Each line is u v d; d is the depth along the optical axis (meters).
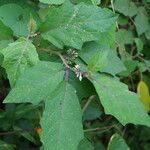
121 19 0.74
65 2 0.43
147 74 0.83
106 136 0.83
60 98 0.39
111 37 0.48
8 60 0.40
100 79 0.41
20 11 0.47
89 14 0.43
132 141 0.92
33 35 0.44
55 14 0.43
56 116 0.39
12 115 0.68
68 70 0.41
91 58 0.42
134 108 0.40
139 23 0.76
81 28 0.43
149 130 0.91
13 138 0.78
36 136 0.71
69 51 0.45
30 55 0.41
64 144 0.38
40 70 0.40
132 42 0.76
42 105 0.56
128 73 0.69
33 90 0.39
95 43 0.47
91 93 0.44
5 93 0.62
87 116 0.70
